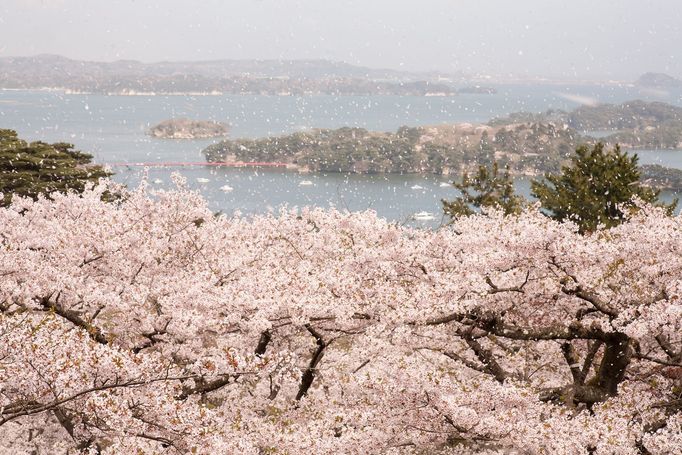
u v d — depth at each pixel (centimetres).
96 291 1019
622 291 1109
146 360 775
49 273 1025
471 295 1049
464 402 870
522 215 1350
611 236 1256
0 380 693
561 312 1156
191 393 1025
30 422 1066
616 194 2681
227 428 877
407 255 1159
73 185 3316
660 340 1054
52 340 736
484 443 996
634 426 903
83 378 741
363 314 1071
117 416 721
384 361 986
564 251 1019
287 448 850
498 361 1265
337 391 1117
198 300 1008
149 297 1145
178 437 777
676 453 813
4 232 1343
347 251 1323
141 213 1345
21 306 1016
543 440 834
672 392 1092
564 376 1291
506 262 1059
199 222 1555
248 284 1051
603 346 1327
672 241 1027
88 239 1161
